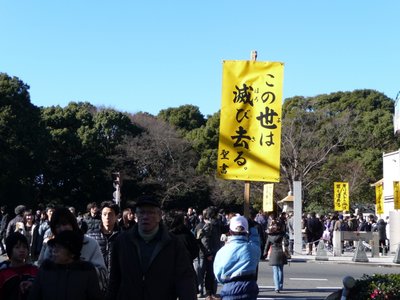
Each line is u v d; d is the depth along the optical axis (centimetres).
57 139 4650
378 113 5488
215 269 748
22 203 4097
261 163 1166
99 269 608
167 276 519
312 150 4653
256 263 746
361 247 2284
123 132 5016
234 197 4856
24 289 549
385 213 3634
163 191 4912
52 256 510
